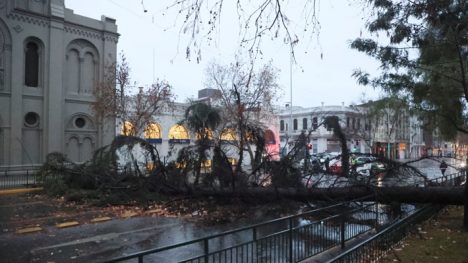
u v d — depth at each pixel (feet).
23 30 78.28
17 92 77.00
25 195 59.36
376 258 23.98
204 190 48.52
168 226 38.60
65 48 84.89
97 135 88.89
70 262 26.61
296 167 48.06
